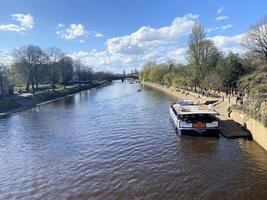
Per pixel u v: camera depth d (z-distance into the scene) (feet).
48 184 86.99
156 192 78.33
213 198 74.02
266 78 119.44
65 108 264.11
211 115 136.26
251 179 83.76
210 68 318.24
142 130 151.23
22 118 212.23
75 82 603.67
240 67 255.91
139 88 554.05
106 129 158.10
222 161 98.73
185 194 76.59
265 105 113.50
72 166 100.73
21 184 88.07
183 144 120.67
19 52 375.04
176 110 153.17
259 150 107.14
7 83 341.62
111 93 440.04
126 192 79.15
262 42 264.52
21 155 116.67
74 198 77.36
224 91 274.98
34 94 340.18
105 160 105.29
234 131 131.44
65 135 147.84
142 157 106.93
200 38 326.44
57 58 450.71
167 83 516.73
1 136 152.46
